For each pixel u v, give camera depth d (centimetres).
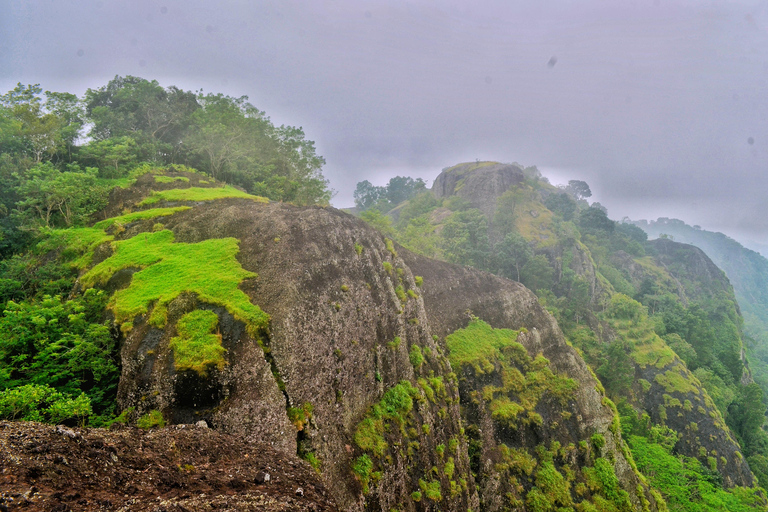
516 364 4025
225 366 1781
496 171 12656
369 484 2003
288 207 3200
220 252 2516
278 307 2106
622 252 12000
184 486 1064
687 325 8156
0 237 2986
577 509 3319
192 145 5072
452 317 4203
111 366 1944
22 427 984
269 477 1277
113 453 1071
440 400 2953
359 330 2525
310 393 1983
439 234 9719
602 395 4241
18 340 1972
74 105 4581
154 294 2120
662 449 4884
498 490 3184
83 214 3416
